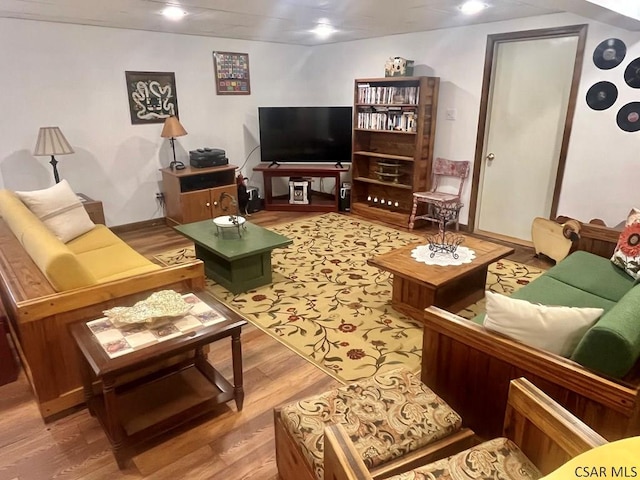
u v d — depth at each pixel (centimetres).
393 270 278
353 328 288
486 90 441
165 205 518
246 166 589
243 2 330
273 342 273
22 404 219
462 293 307
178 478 175
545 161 422
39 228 238
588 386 140
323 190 643
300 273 375
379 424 148
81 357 199
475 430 181
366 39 537
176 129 472
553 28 384
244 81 557
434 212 505
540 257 411
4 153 404
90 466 181
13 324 236
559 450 117
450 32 456
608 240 283
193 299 215
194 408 197
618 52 353
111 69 449
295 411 153
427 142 486
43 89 413
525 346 157
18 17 380
